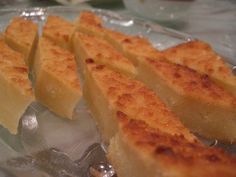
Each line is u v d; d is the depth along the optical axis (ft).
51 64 0.70
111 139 0.59
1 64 0.67
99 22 0.91
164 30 1.00
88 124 0.67
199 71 0.76
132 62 0.80
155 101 0.64
